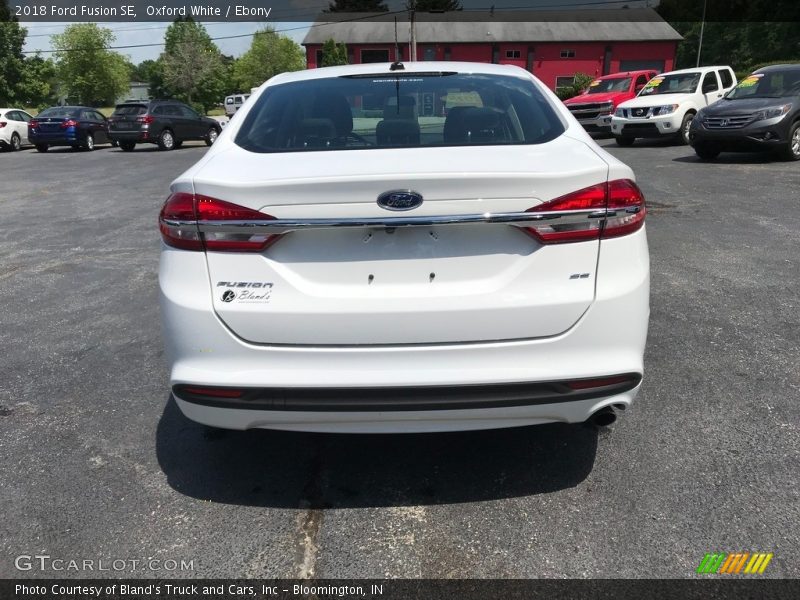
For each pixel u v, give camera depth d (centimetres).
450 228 224
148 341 425
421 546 232
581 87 3253
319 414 227
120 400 345
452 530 240
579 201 222
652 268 541
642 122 1517
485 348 224
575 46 4225
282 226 221
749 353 377
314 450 296
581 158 236
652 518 243
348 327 222
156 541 237
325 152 255
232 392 228
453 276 226
